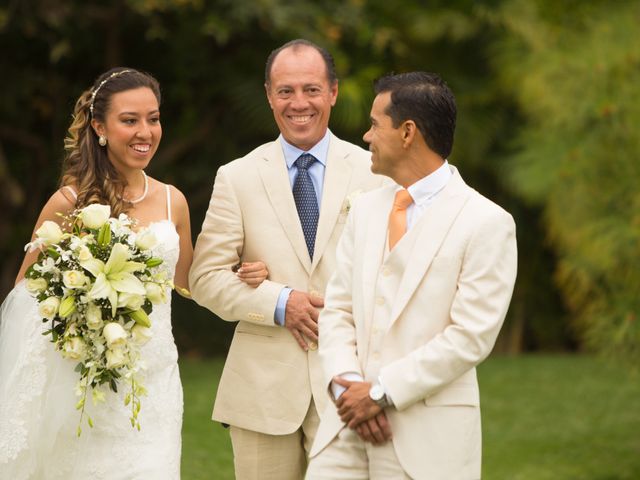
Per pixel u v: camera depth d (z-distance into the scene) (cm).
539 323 3503
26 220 3083
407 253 934
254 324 1180
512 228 926
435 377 898
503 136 3341
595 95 1800
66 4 2755
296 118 1165
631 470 1764
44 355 1102
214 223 1196
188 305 3136
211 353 3155
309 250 1177
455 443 912
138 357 1049
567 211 2075
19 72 2975
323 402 1141
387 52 3172
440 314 920
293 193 1190
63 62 3034
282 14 2716
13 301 1118
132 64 3052
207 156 3164
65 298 1023
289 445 1170
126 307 1039
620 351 1675
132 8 2769
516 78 3155
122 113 1116
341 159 1188
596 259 1759
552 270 3444
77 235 1059
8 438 1100
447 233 923
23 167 3133
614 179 1788
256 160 1203
